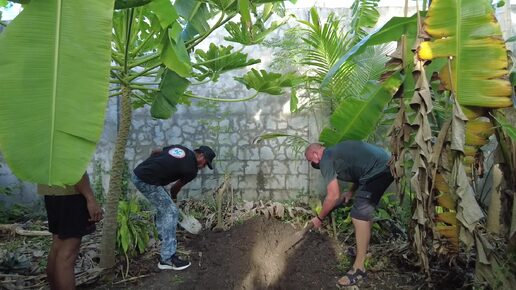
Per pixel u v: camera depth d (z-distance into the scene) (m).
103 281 3.63
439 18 2.63
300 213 5.20
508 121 2.83
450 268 3.46
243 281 3.68
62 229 2.89
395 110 4.03
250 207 5.26
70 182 1.81
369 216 3.62
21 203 5.85
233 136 5.79
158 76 3.56
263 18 3.91
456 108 2.69
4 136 1.78
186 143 5.79
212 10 3.79
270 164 5.79
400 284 3.59
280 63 5.55
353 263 3.99
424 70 2.75
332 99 5.07
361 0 4.58
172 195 4.35
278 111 5.74
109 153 5.71
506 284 2.84
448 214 2.97
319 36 4.70
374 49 4.77
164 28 2.44
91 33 1.90
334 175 3.59
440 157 2.87
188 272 3.86
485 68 2.62
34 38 1.86
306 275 3.81
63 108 1.84
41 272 3.75
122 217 3.93
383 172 3.61
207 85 5.73
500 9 4.81
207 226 4.91
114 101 5.71
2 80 1.81
